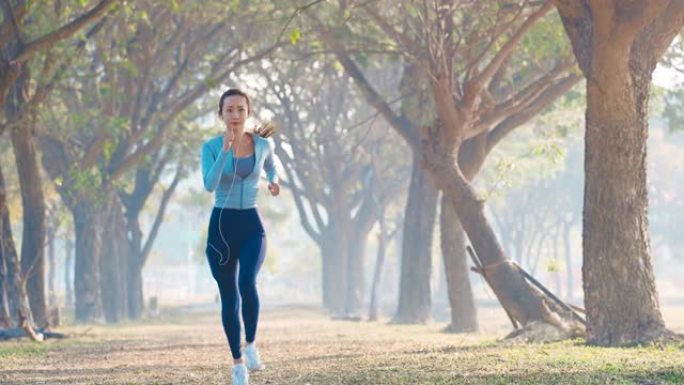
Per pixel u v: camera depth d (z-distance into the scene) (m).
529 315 22.86
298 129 62.72
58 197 65.25
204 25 41.66
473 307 33.62
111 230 53.16
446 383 11.56
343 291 68.44
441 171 25.11
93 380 13.64
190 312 81.31
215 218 10.64
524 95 30.05
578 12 18.83
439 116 25.52
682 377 11.73
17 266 28.77
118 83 42.28
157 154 55.91
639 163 18.53
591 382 11.48
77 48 31.81
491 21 26.05
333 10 31.22
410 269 41.69
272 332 32.19
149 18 38.94
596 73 18.25
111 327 43.66
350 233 67.31
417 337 26.73
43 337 28.14
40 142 46.22
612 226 18.47
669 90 37.44
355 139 63.09
